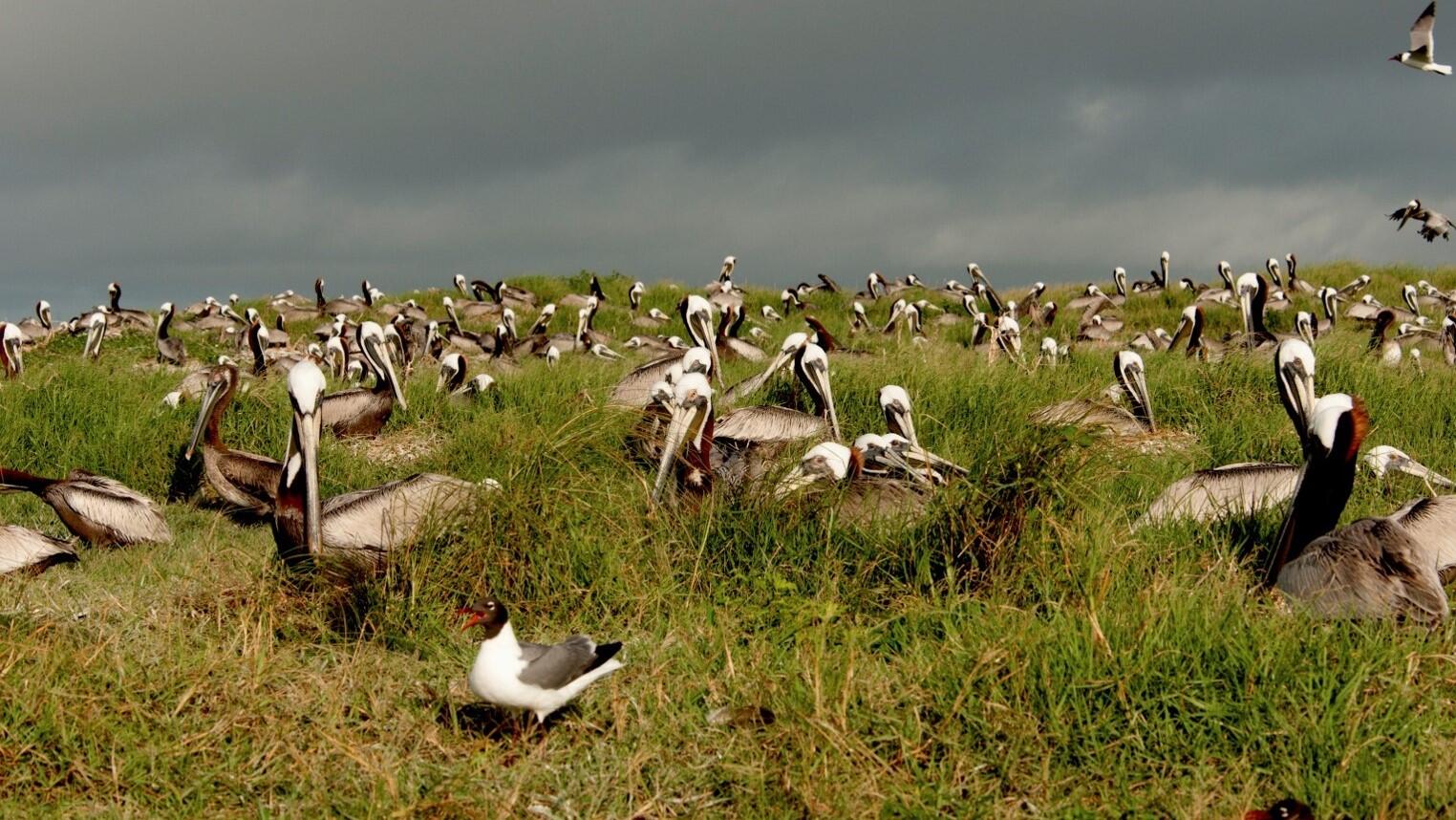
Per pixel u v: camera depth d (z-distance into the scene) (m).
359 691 5.50
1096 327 23.86
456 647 6.10
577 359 18.67
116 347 22.25
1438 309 29.88
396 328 21.56
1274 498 7.75
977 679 5.12
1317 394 11.77
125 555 8.02
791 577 6.66
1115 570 6.12
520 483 7.02
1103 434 7.98
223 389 9.55
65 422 10.59
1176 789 4.57
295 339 26.64
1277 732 4.74
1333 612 5.77
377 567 7.07
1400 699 4.91
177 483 9.98
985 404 11.01
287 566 7.04
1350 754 4.58
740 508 7.24
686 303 14.77
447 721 5.31
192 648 5.87
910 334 22.70
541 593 6.51
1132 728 4.82
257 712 5.18
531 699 4.91
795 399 11.99
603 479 7.43
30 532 7.63
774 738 4.86
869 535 6.86
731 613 6.26
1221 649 5.20
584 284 34.75
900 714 4.99
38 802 4.59
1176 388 12.06
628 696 5.38
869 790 4.48
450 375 15.16
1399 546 5.86
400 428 12.29
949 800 4.48
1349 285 31.34
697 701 5.39
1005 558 6.27
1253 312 19.08
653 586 6.59
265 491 9.22
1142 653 5.11
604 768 4.87
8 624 5.84
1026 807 4.55
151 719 5.03
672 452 7.80
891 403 9.66
